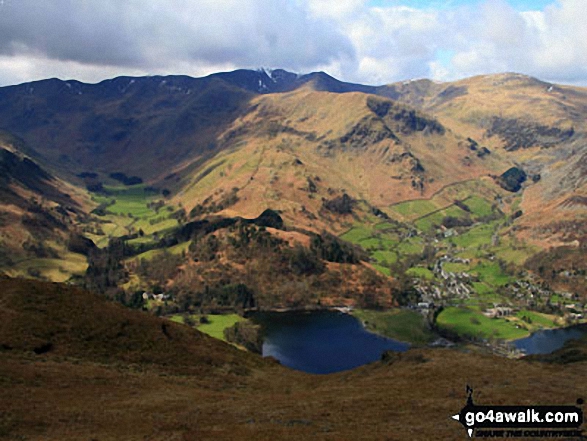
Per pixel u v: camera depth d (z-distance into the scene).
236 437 38.06
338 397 52.34
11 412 44.59
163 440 38.00
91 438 39.00
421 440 35.22
